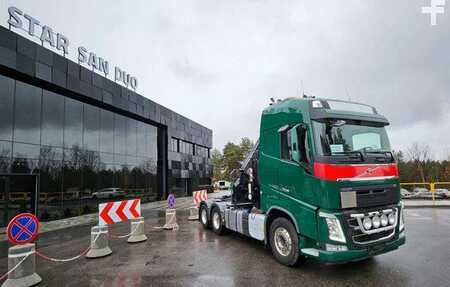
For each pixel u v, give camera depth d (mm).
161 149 29984
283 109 6406
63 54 17594
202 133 41844
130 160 24125
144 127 26766
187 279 5602
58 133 16828
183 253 7516
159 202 26781
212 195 37719
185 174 35531
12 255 5508
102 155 20609
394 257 6695
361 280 5297
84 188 18578
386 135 6254
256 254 7211
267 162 6789
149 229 11469
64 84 16453
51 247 8992
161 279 5652
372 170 5566
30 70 14430
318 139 5445
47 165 15906
